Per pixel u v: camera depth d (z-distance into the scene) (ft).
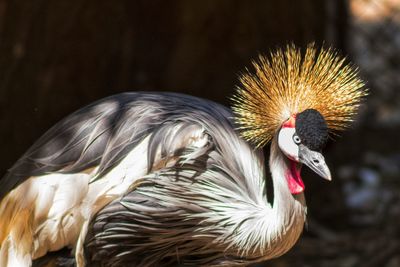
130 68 35.37
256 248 24.58
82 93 34.88
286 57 28.45
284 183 23.77
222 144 25.08
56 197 24.72
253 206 24.73
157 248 25.95
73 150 24.99
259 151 25.68
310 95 24.13
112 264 26.14
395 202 42.86
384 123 50.21
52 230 24.75
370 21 51.80
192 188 24.76
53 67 34.40
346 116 24.73
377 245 37.58
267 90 24.14
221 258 25.95
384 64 50.39
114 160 24.70
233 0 35.76
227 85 36.24
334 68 24.62
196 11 35.58
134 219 24.89
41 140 25.73
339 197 40.55
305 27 37.55
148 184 24.66
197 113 25.41
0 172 34.81
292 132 23.25
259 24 36.32
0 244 25.41
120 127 25.03
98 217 24.93
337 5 40.98
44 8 34.04
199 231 25.13
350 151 47.16
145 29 35.47
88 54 34.63
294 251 37.42
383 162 47.19
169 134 24.62
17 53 34.17
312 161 22.98
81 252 24.94
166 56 35.83
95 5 34.30
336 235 38.75
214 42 35.94
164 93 26.61
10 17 34.01
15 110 34.40
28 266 25.05
